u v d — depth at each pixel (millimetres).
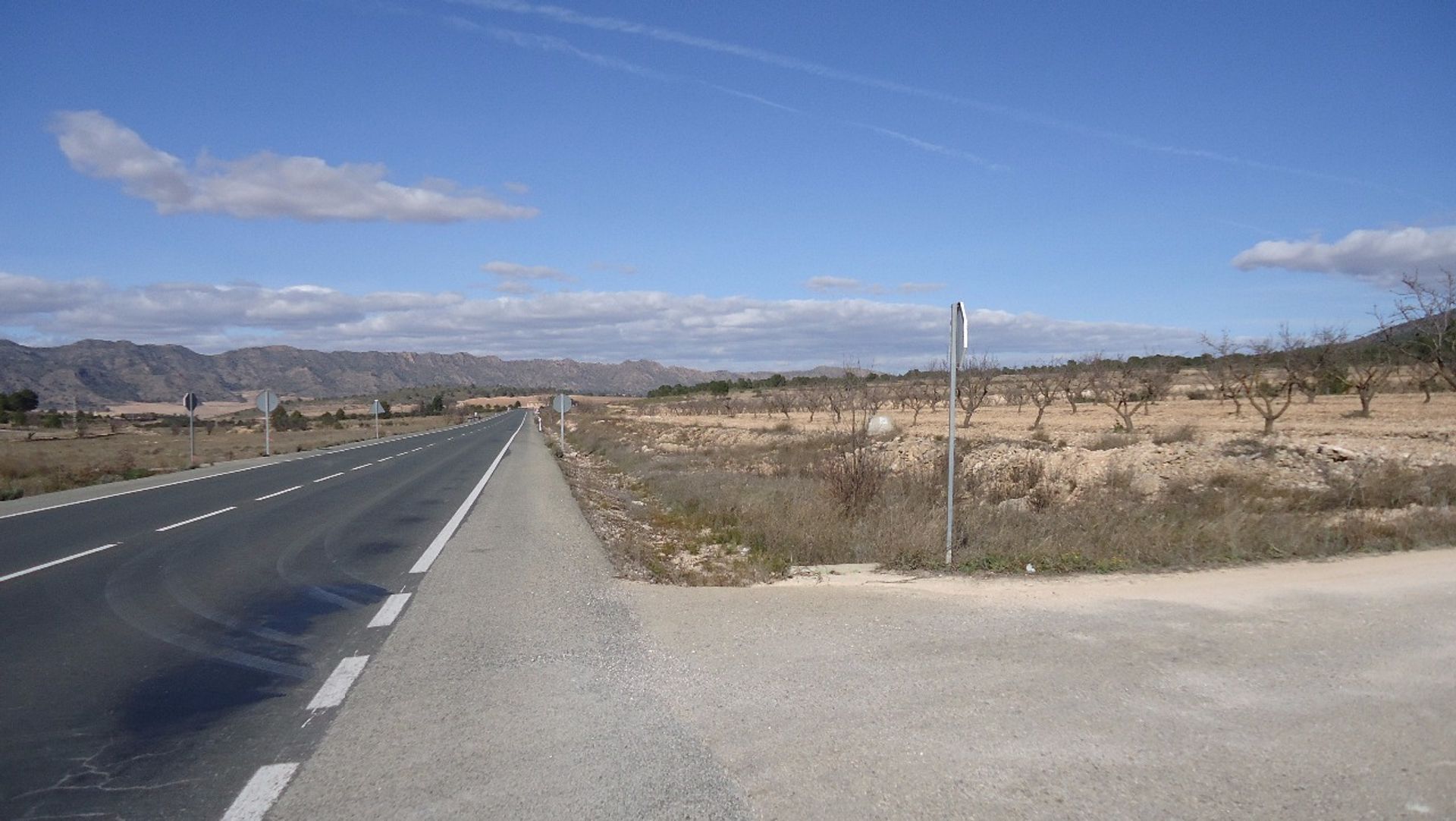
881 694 5770
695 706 5672
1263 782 4441
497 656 6969
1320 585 8898
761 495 17297
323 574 10742
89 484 27016
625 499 21953
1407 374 48031
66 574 10812
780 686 6000
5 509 18516
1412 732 5059
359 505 19078
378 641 7562
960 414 49656
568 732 5277
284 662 6996
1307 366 30672
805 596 8773
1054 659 6480
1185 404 48875
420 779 4668
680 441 43344
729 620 7883
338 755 5027
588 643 7262
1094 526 11648
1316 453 20562
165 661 7031
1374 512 14031
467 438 62312
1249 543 10695
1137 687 5840
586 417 95688
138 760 5008
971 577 9516
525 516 16734
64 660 7062
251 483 25406
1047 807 4172
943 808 4172
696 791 4422
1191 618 7652
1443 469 16344
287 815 4285
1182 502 15148
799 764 4707
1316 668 6219
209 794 4539
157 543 13414
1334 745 4883
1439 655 6512
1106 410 48406
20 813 4332
